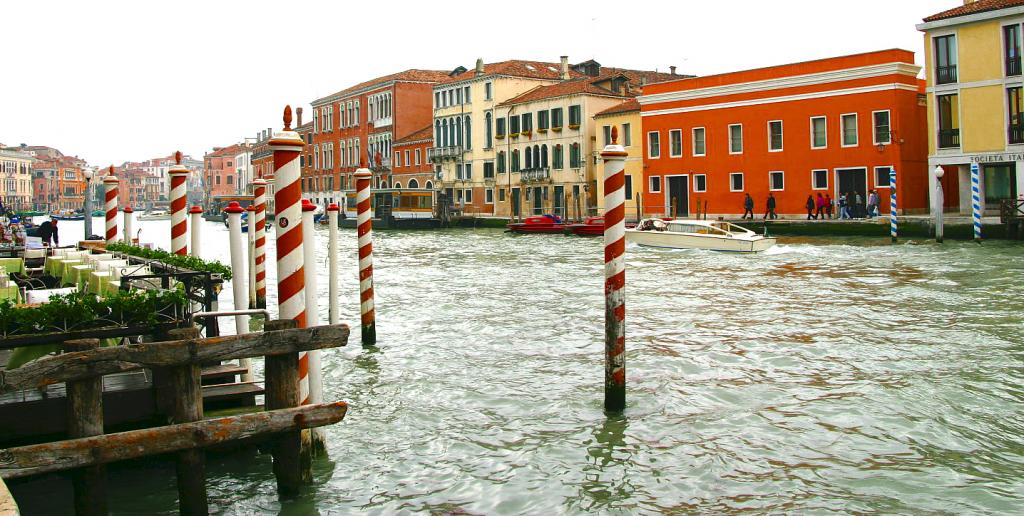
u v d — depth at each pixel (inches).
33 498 240.1
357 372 393.1
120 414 239.5
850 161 1401.3
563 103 1941.4
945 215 1278.3
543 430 299.3
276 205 244.2
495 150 2158.0
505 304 610.5
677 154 1652.3
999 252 937.5
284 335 213.3
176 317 245.1
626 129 1780.3
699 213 1620.3
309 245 296.8
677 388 350.9
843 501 232.8
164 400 242.2
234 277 475.2
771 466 259.9
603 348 438.9
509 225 1723.7
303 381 253.1
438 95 2359.7
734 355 414.0
